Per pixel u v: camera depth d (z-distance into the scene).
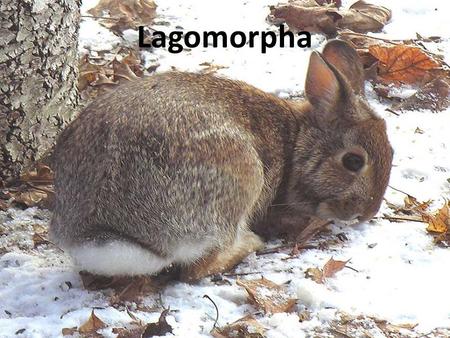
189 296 7.05
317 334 6.64
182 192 6.90
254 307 6.95
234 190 7.18
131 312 6.83
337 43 8.53
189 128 7.02
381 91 10.57
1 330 6.52
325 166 7.91
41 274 7.29
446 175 9.06
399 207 8.52
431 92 10.44
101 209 6.83
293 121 7.98
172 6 12.52
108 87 10.16
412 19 12.41
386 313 6.89
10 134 8.47
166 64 10.95
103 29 11.56
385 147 7.89
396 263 7.59
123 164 6.84
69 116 9.03
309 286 7.06
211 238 7.11
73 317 6.68
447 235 7.94
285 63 11.10
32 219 8.11
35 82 8.50
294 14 12.04
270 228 8.14
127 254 6.76
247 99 7.75
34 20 8.32
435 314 6.89
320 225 8.09
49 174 8.58
